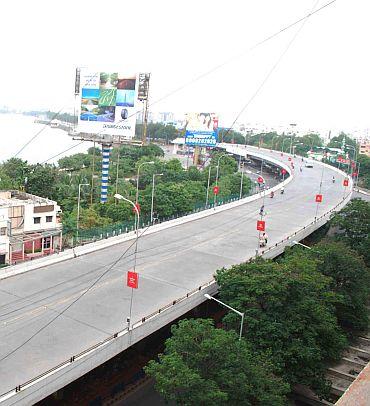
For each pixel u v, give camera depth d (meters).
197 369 22.50
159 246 47.56
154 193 67.44
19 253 52.25
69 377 24.38
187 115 104.31
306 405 34.62
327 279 36.16
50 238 55.19
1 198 56.78
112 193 76.19
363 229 52.94
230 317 30.95
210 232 54.53
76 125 72.56
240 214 65.75
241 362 23.34
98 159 120.88
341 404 9.88
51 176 74.62
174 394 21.55
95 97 70.06
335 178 111.12
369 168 137.38
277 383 24.92
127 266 40.56
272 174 154.12
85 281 36.47
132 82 68.19
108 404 31.62
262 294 31.28
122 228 56.22
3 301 31.86
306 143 198.00
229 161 121.88
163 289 35.59
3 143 166.00
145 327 29.69
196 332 24.06
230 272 34.34
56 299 32.69
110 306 32.03
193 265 41.75
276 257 50.81
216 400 20.84
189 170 103.00
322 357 34.00
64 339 27.11
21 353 25.31
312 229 58.94
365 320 44.00
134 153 132.12
